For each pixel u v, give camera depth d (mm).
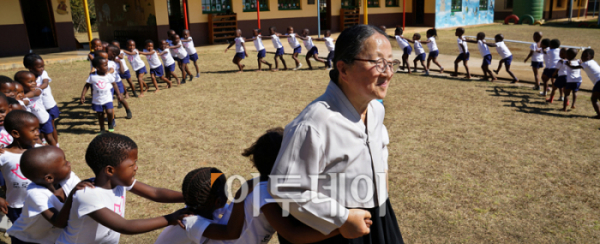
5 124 2615
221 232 1759
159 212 3436
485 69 8859
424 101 7207
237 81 9461
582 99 7090
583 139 5051
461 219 3225
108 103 5727
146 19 16734
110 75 5809
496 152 4656
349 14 21062
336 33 20547
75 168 4492
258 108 6941
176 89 8734
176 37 9203
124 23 18312
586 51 5938
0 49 13852
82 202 1847
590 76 5941
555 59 7039
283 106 7047
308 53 10836
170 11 18438
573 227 3076
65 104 7637
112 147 1854
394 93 7883
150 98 7918
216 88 8711
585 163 4285
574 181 3857
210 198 1824
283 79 9602
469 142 5016
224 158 4656
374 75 1234
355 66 1238
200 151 4910
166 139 5398
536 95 7480
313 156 1239
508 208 3377
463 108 6684
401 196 3623
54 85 9508
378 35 1247
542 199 3520
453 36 18625
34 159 2037
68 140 5504
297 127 1262
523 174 4039
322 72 10523
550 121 5863
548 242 2896
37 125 2709
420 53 9820
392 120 6059
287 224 1471
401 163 4375
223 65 12016
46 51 14914
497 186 3785
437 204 3467
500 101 7094
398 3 22891
